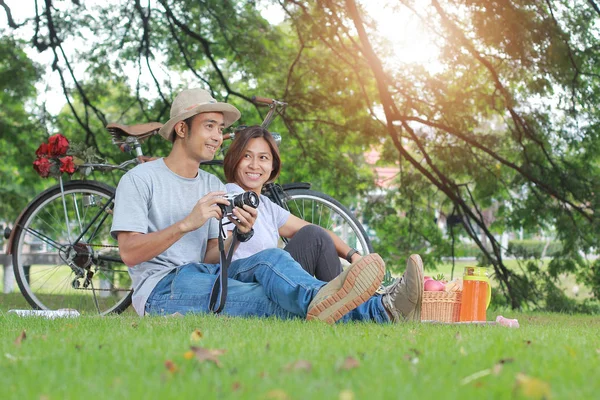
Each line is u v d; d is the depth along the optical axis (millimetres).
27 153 9688
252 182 3520
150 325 2469
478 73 8219
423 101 8281
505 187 8344
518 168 7852
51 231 4711
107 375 1479
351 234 4250
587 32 7375
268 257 2984
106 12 8547
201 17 8578
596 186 7758
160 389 1298
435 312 3156
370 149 9242
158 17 8656
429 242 9492
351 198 9664
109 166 4102
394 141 8125
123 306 3988
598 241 7871
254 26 8711
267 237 3449
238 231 3123
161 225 3291
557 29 7090
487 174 8195
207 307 3068
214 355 1648
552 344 2020
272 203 3574
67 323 2611
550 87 7543
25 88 8781
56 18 8430
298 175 9547
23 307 4742
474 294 3160
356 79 8648
